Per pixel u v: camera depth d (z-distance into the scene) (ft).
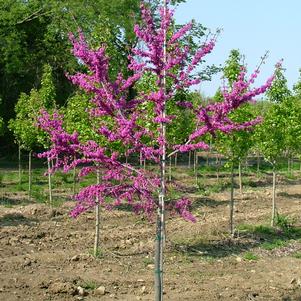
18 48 107.96
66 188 75.05
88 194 23.30
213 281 33.65
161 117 23.25
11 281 31.86
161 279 23.82
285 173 104.47
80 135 38.06
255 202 65.67
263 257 40.68
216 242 44.42
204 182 83.92
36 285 31.27
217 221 52.31
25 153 125.70
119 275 34.37
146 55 23.21
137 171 23.99
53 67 120.78
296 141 58.29
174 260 38.86
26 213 54.29
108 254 39.37
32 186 75.82
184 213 26.07
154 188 24.54
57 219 51.96
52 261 37.04
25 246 41.24
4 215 52.24
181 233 46.93
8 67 109.50
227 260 39.32
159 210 23.88
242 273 35.88
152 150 23.48
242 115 44.45
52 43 121.19
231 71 46.42
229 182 84.64
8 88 120.26
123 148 36.65
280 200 68.03
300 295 31.09
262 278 34.71
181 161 130.52
